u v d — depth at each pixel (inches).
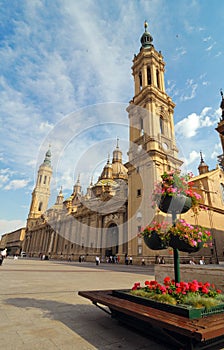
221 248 1215.6
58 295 271.9
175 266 180.5
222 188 1507.1
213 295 151.9
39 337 135.1
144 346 126.2
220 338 124.6
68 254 1956.2
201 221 1180.5
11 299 242.1
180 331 99.0
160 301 140.3
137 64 1600.6
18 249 3742.6
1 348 116.5
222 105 1021.8
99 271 699.4
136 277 514.6
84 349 119.6
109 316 184.1
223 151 987.3
